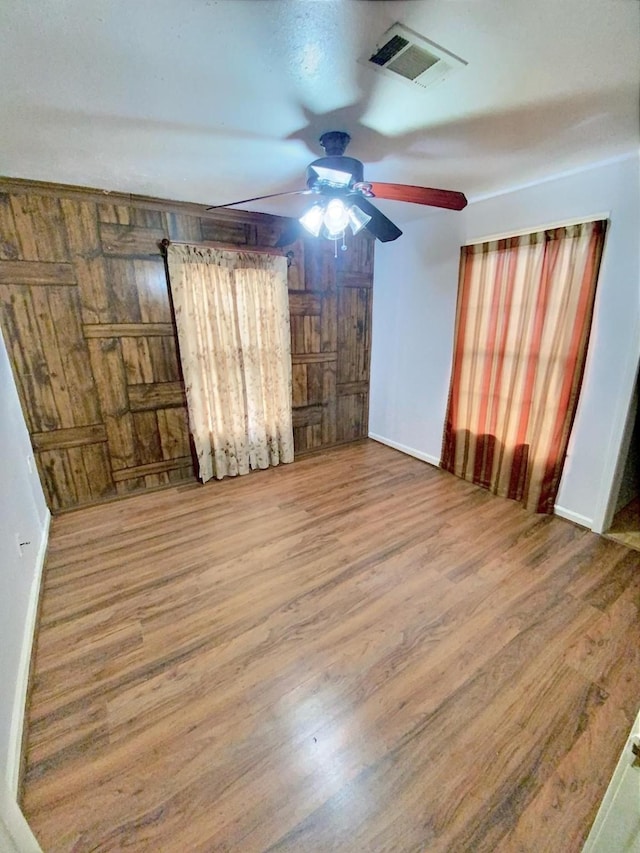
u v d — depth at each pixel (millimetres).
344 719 1492
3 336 2537
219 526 2828
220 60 1315
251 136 1896
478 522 2863
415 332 3895
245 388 3572
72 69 1351
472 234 3186
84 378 2887
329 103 1607
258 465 3814
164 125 1771
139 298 2969
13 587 1733
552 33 1192
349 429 4570
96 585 2227
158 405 3230
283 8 1091
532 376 2881
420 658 1751
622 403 2465
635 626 1914
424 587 2195
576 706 1533
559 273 2607
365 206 2082
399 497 3260
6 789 1090
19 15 1085
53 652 1792
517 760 1354
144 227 2883
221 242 3219
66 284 2695
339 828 1182
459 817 1203
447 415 3662
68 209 2607
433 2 1064
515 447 3074
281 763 1349
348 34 1201
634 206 2242
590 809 1220
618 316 2404
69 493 2992
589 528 2746
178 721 1487
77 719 1495
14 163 2158
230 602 2096
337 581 2250
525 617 1979
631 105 1646
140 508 3074
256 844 1146
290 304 3703
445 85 1481
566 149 2127
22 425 2594
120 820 1197
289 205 3061
